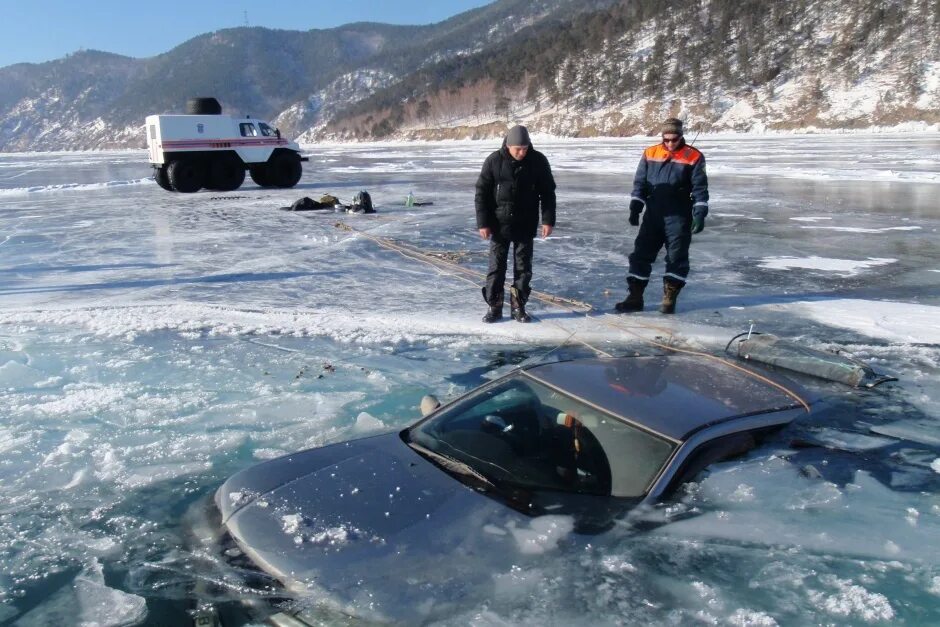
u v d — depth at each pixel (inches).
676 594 107.3
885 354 255.1
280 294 357.7
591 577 110.0
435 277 398.6
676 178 303.7
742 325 297.6
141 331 290.4
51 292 365.1
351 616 101.0
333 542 115.9
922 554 120.6
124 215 701.9
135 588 118.0
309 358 256.5
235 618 104.9
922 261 422.6
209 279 395.2
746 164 1274.6
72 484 160.6
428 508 123.6
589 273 400.8
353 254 469.1
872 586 111.6
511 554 113.7
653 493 127.1
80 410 207.0
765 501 130.1
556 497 127.0
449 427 147.4
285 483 134.5
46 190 1052.5
